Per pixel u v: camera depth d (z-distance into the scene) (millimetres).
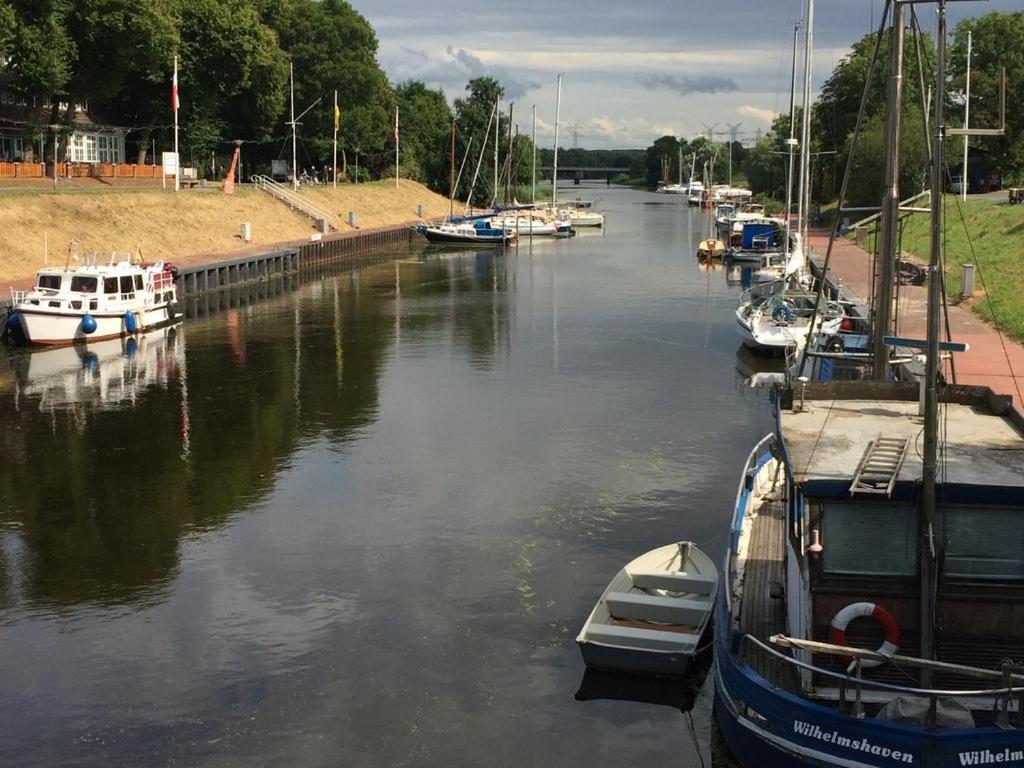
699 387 36750
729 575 15711
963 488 12289
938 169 12531
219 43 88312
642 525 23031
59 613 18922
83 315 44719
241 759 14445
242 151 111875
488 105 153000
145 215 71250
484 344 45781
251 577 20453
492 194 149500
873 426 15258
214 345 45500
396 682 16422
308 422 32000
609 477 26359
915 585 12531
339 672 16766
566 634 17953
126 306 46969
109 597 19594
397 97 153875
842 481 12508
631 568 18250
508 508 24156
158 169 90812
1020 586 12328
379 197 121625
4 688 16297
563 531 22719
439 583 20078
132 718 15461
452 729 15125
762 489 20297
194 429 31234
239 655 17328
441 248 99250
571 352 43656
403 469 27141
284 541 22281
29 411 33438
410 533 22656
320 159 124750
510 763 14305
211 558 21406
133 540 22406
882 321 22281
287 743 14797
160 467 27500
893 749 11703
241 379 38312
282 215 90812
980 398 16375
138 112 94688
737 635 13586
